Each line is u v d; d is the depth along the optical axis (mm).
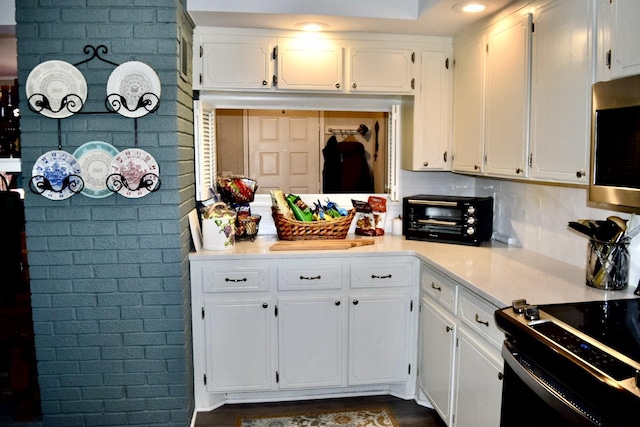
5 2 2438
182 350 2570
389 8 2721
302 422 2721
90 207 2461
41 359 2520
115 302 2520
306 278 2764
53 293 2490
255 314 2762
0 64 3520
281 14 2658
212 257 2686
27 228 2445
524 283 2115
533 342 1499
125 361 2561
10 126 2580
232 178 3166
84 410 2572
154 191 2463
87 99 2402
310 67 2990
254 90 2979
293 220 3023
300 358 2828
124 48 2396
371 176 3492
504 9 2492
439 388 2537
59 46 2375
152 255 2506
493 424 1974
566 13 1987
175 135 2453
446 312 2471
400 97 3352
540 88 2184
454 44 3088
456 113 3074
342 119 3428
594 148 1752
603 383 1207
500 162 2535
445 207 2975
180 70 2502
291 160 3430
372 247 2908
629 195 1600
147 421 2607
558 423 1428
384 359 2893
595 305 1759
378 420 2738
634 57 1610
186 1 2594
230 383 2805
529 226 2811
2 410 2617
